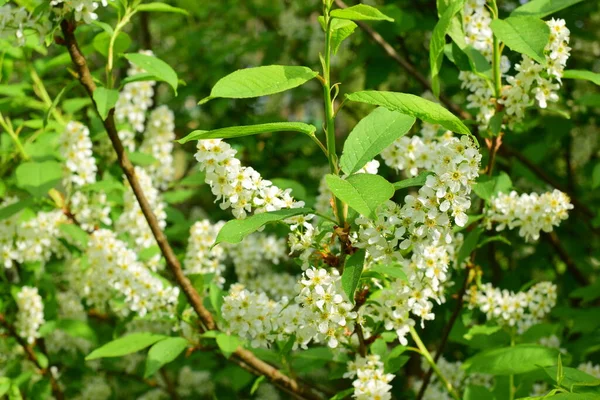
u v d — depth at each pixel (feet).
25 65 16.02
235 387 16.01
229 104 21.99
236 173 8.66
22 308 14.03
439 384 13.16
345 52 22.91
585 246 19.89
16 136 14.23
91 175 13.94
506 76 10.94
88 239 12.49
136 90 15.06
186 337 12.11
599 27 21.75
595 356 15.85
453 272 13.48
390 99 7.57
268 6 25.08
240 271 14.99
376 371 9.57
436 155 10.75
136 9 11.94
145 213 11.31
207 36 24.80
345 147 8.55
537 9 10.46
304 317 8.70
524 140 19.81
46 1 10.36
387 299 9.77
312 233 8.89
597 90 19.93
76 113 18.47
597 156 21.66
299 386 12.07
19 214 13.99
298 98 25.71
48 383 14.98
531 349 10.66
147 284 11.87
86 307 17.25
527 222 11.04
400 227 7.93
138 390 18.78
